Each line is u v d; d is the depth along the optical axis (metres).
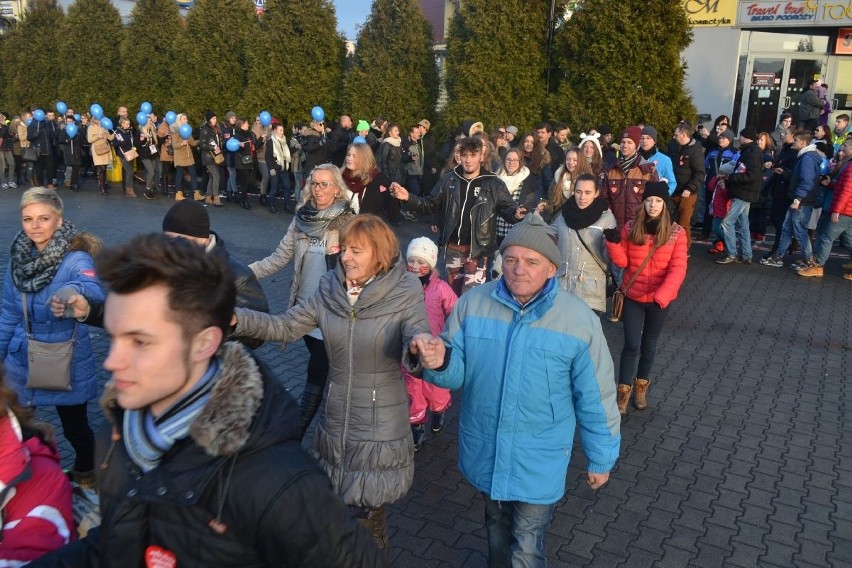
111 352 1.39
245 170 15.34
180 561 1.41
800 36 16.22
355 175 5.71
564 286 5.54
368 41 17.03
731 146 12.27
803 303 8.78
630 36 12.66
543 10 14.51
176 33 20.55
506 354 2.91
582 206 5.40
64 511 1.80
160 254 1.40
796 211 10.02
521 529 2.95
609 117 13.05
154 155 16.62
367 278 3.24
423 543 3.79
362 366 3.21
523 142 10.10
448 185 6.16
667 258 5.12
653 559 3.70
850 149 9.91
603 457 2.87
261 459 1.39
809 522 4.07
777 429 5.29
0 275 9.05
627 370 5.41
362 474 3.20
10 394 1.78
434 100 17.12
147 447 1.42
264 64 17.92
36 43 24.48
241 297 3.47
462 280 6.19
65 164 18.03
